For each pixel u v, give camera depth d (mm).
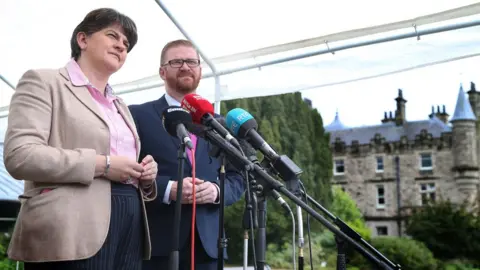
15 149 1681
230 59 4980
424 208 44281
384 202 47531
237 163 1941
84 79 1950
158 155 2611
